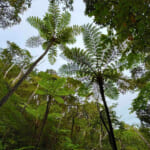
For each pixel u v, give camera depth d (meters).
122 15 1.22
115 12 1.55
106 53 3.26
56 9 4.39
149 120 4.31
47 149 2.93
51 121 3.70
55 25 4.60
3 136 2.17
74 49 3.39
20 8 3.11
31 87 5.16
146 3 1.20
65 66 3.39
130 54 2.81
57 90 2.95
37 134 3.02
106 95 3.60
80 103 5.29
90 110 5.09
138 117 4.62
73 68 3.30
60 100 3.11
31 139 2.71
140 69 3.35
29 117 3.43
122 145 3.94
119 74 3.16
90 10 1.78
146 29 1.58
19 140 2.41
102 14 1.44
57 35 4.70
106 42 2.12
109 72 3.25
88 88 3.48
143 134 4.41
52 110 4.30
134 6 1.14
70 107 5.26
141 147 3.89
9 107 2.81
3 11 3.06
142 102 4.64
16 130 2.56
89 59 3.38
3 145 1.98
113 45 3.04
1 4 2.94
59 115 3.46
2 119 2.33
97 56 3.37
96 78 3.15
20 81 2.91
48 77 3.53
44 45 5.00
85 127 4.64
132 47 2.59
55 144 3.18
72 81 3.54
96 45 3.31
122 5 1.15
